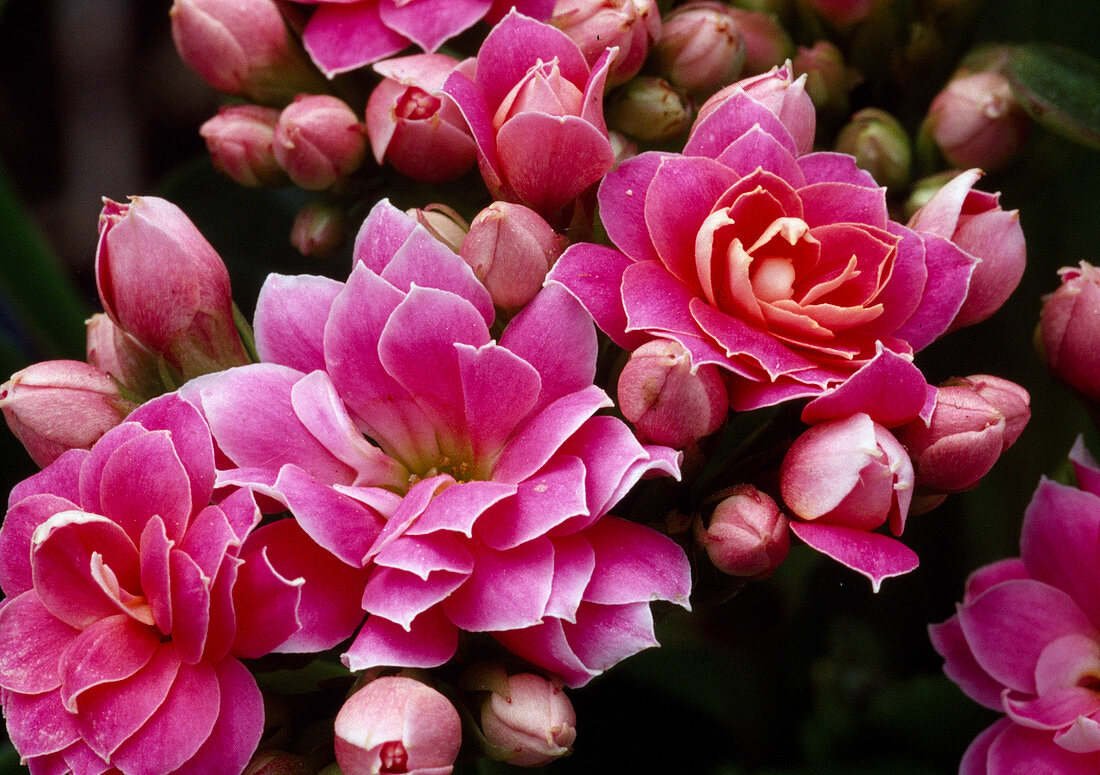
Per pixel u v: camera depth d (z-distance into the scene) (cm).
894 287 14
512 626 14
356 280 14
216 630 14
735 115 15
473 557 14
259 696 14
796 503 14
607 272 14
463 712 14
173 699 14
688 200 14
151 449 14
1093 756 15
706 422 14
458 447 15
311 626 14
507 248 14
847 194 14
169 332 15
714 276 14
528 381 14
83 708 14
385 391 14
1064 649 15
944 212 15
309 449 14
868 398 14
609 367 15
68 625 14
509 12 15
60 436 15
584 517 14
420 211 15
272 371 14
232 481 14
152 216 15
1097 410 15
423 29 15
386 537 14
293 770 14
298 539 14
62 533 14
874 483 14
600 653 14
